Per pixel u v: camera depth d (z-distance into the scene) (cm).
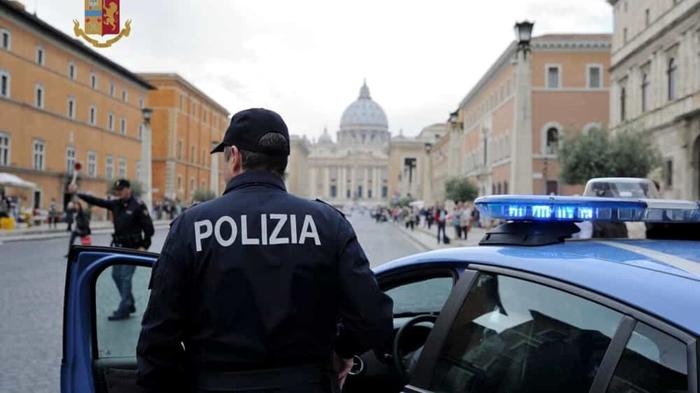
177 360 259
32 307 1153
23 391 664
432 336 283
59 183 5212
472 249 303
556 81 5428
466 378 264
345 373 284
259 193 268
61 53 5247
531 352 244
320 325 261
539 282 249
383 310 260
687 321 196
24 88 4688
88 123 5750
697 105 3159
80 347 360
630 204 283
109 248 372
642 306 210
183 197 8281
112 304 427
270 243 256
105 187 6097
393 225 7531
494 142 6506
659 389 194
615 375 208
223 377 252
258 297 250
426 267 329
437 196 11356
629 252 263
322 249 261
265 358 250
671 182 3475
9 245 2764
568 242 290
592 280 231
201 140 9212
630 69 4088
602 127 3170
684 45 3331
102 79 6053
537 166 5406
